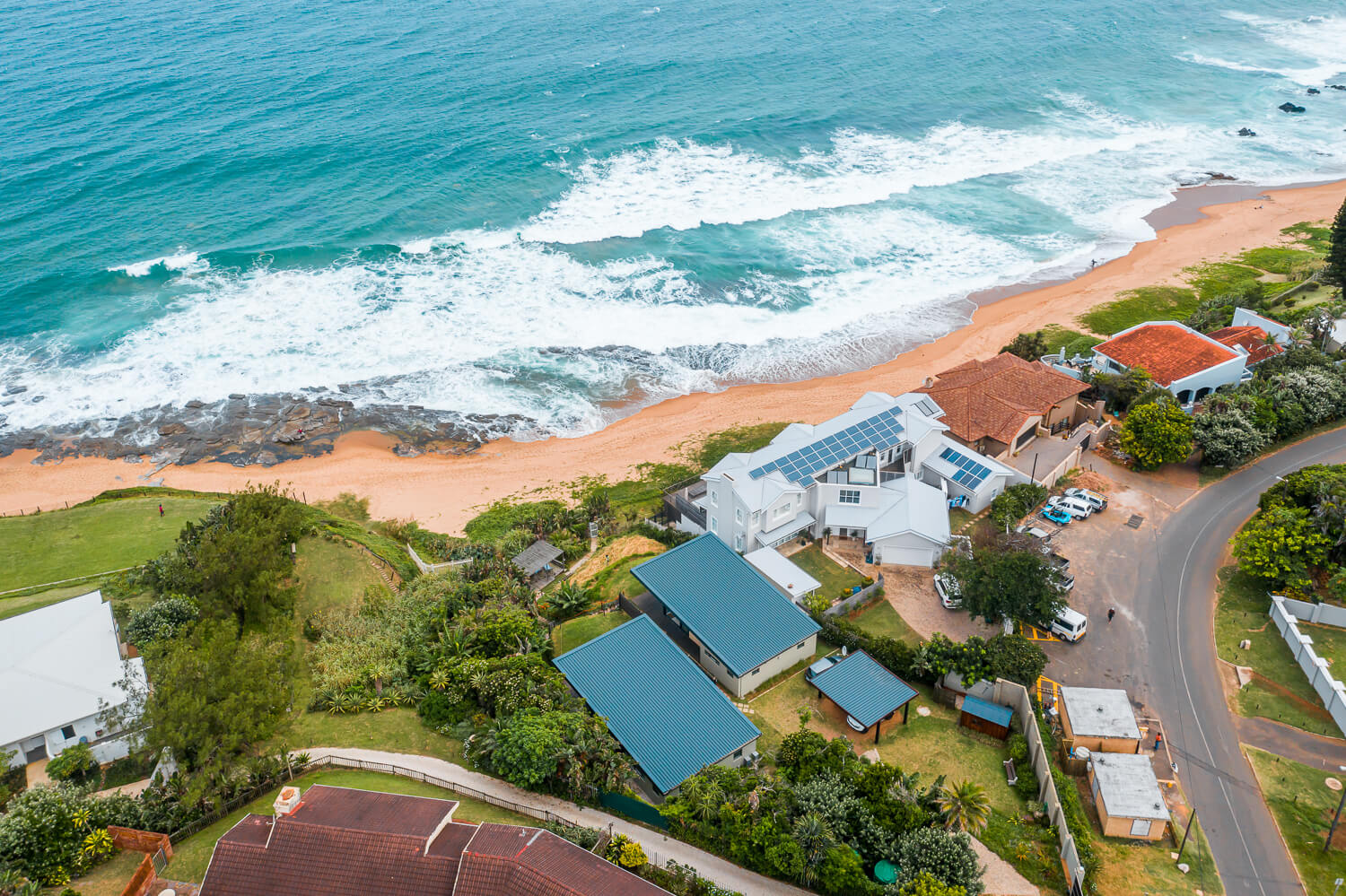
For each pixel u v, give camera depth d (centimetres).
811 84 18450
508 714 5075
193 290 11800
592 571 7175
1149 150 16262
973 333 11025
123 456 9269
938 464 7631
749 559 6781
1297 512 6481
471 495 8688
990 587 5866
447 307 11544
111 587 6788
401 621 6431
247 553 6259
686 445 9281
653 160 15138
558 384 10306
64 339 10944
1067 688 5341
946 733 5419
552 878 3656
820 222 13562
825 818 4350
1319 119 17575
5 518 8044
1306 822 4709
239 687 4859
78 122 16038
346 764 5028
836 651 6094
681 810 4462
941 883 4016
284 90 17462
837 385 10200
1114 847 4572
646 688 5359
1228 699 5553
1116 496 7488
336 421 9762
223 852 3869
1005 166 15500
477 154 15100
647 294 11825
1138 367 8681
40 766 5106
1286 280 11444
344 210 13488
